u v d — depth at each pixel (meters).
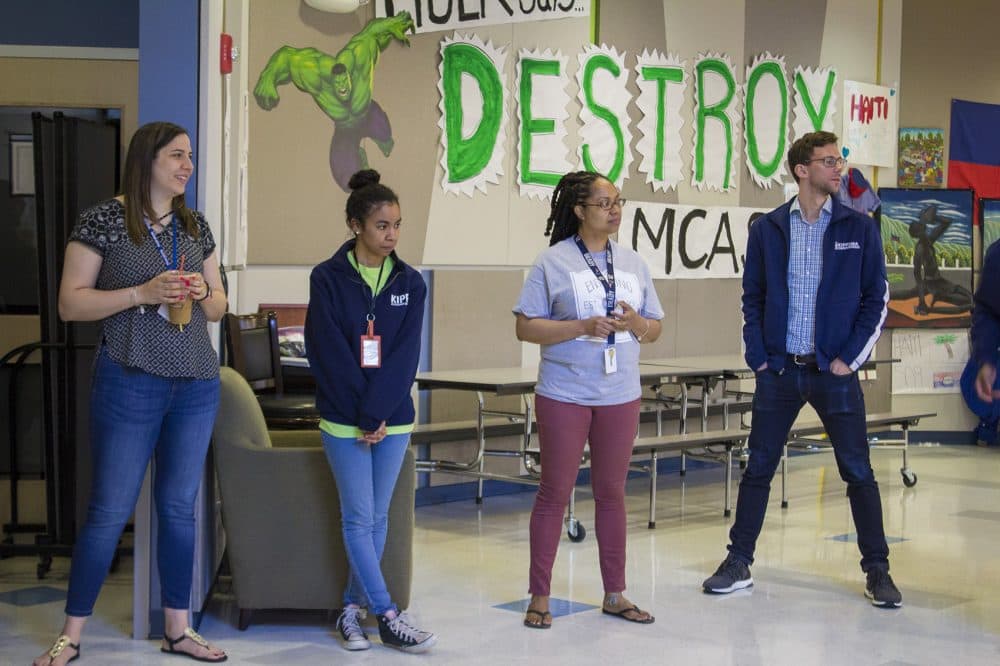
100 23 6.48
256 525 4.62
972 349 4.39
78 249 3.95
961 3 11.07
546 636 4.68
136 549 4.49
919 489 8.50
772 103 9.69
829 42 10.16
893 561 6.13
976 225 11.09
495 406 8.06
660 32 8.80
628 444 4.82
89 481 5.80
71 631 4.17
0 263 6.52
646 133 8.74
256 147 6.79
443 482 7.80
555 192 4.84
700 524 7.08
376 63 7.26
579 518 7.18
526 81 7.97
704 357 8.95
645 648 4.54
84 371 5.77
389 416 4.32
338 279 4.34
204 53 4.44
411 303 4.39
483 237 7.84
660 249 8.89
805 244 5.18
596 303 4.67
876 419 8.44
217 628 4.71
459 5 7.62
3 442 6.50
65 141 5.60
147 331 3.99
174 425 4.16
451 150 7.62
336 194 7.12
